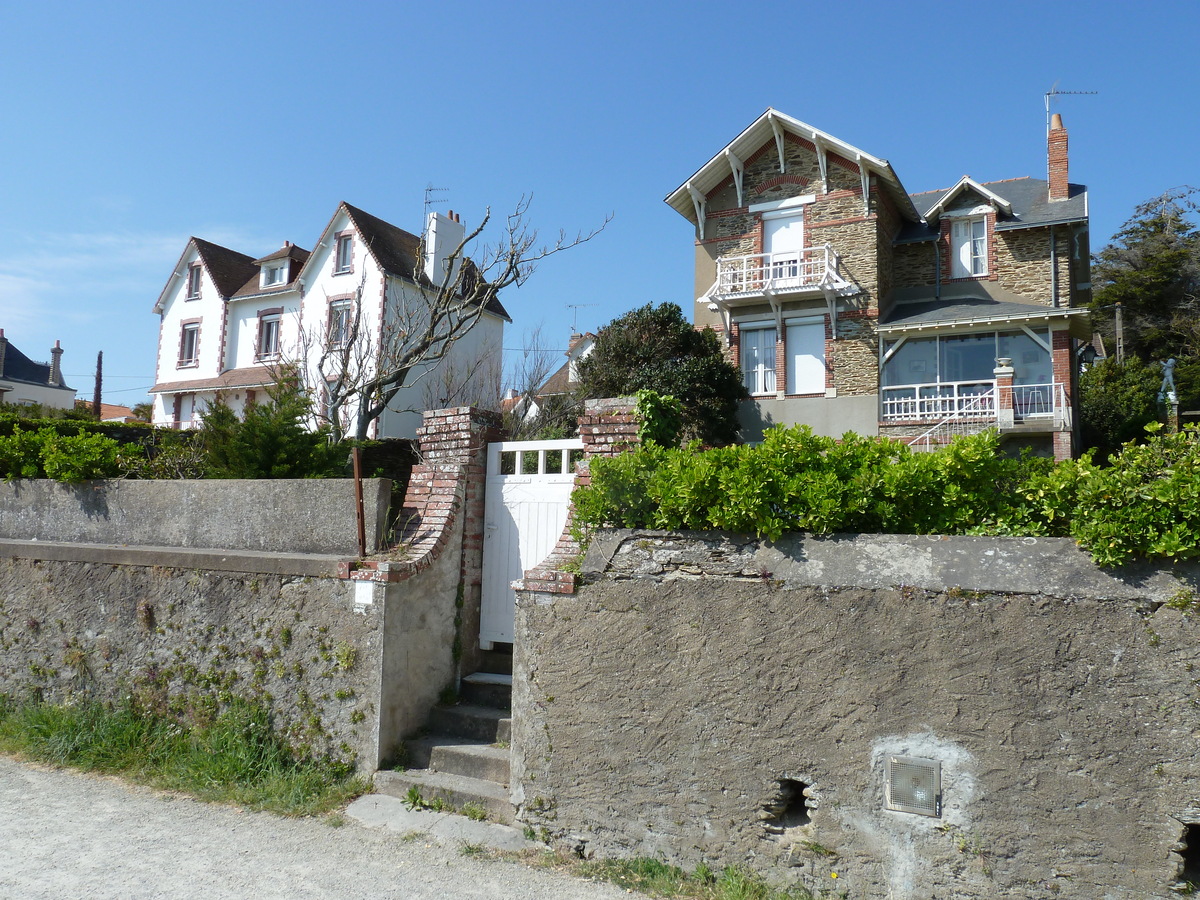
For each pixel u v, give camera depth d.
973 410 17.20
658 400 5.77
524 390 24.34
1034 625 3.81
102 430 14.48
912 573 4.09
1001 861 3.80
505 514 6.68
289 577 6.08
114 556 6.83
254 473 8.42
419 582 6.00
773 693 4.34
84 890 4.23
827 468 4.58
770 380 19.59
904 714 4.04
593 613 4.88
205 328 28.77
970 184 19.08
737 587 4.48
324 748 5.77
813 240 19.17
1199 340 30.38
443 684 6.24
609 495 4.98
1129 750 3.60
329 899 4.21
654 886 4.39
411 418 23.58
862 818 4.09
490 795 5.19
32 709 6.82
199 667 6.32
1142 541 3.63
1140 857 3.55
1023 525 4.14
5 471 8.16
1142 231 36.25
